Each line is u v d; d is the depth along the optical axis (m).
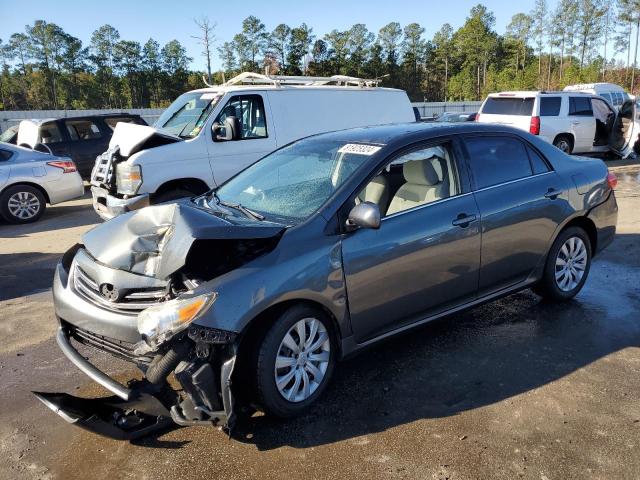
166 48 96.19
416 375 3.62
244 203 3.82
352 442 2.94
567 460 2.75
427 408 3.24
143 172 6.86
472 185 3.91
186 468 2.77
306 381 3.17
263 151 7.90
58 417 3.28
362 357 3.90
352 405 3.29
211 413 2.74
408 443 2.91
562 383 3.47
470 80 99.19
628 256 6.14
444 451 2.84
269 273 2.94
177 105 8.51
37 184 9.53
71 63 99.00
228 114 7.70
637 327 4.27
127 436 2.84
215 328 2.73
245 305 2.82
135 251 3.12
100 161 7.29
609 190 4.82
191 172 7.23
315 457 2.82
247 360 2.98
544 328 4.29
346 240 3.25
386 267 3.39
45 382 3.70
